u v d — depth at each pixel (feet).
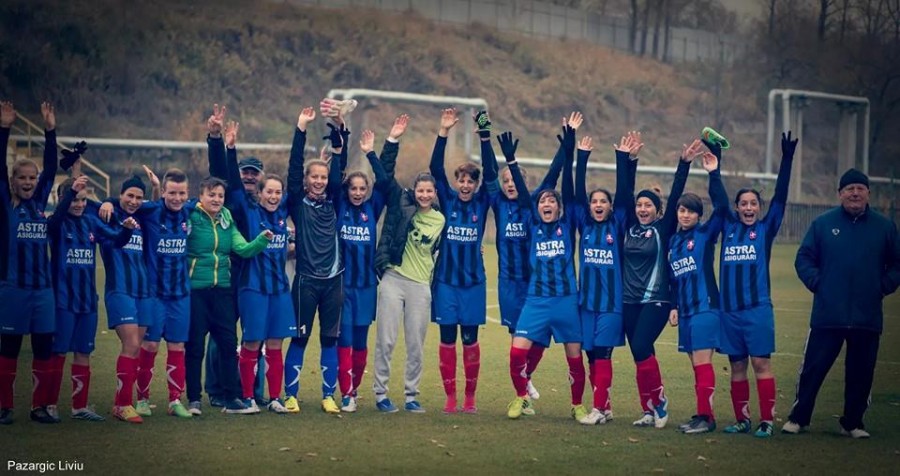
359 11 193.77
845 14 205.67
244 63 166.40
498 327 54.54
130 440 26.40
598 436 27.84
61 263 28.71
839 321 28.07
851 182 28.48
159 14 164.86
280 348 31.17
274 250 30.89
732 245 28.89
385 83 174.91
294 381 31.09
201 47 164.04
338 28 183.21
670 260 29.50
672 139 185.06
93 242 29.17
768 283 28.84
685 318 29.14
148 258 29.58
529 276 31.04
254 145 130.21
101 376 36.70
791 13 208.44
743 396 28.81
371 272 31.68
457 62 185.57
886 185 158.51
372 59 177.88
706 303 28.84
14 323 27.68
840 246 28.43
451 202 31.78
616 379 38.27
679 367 40.98
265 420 29.48
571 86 191.21
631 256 29.84
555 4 229.45
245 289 30.48
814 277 28.71
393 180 31.86
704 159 29.76
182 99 155.33
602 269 29.91
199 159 132.98
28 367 38.29
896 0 201.05
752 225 28.91
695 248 29.01
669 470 23.98
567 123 30.89
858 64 197.47
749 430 28.81
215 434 27.30
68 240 28.73
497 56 197.26
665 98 194.59
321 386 36.11
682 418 30.99
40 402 28.48
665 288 29.53
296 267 31.09
